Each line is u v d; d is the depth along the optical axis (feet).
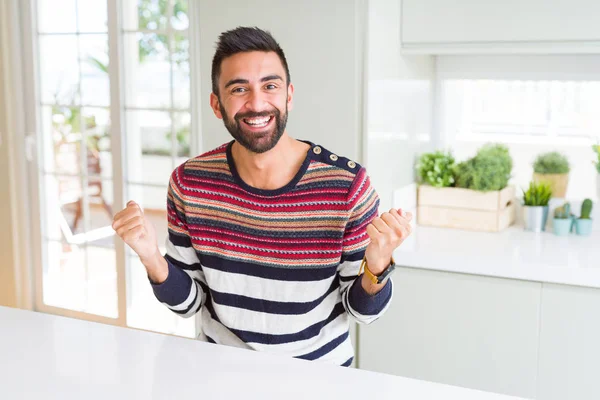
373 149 8.41
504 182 9.32
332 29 8.22
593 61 9.29
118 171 11.90
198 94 9.21
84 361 4.37
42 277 12.93
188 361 4.37
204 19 8.86
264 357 4.44
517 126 9.87
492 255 8.00
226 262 5.18
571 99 9.49
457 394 3.90
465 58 10.04
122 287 12.15
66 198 13.10
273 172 5.02
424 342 8.34
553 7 8.05
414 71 9.57
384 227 4.54
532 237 8.98
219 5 8.76
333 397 3.86
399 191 9.22
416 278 8.25
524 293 7.76
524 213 9.37
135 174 12.14
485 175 9.15
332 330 5.30
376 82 8.36
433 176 9.50
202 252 5.23
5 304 13.08
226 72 4.77
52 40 12.36
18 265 12.89
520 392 7.96
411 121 9.62
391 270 4.72
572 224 9.23
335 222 4.97
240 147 5.03
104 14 11.82
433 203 9.53
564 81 9.50
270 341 5.18
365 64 8.15
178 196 5.26
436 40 8.74
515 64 9.75
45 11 12.29
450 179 9.44
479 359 8.09
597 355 7.52
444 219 9.50
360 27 8.11
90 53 12.11
